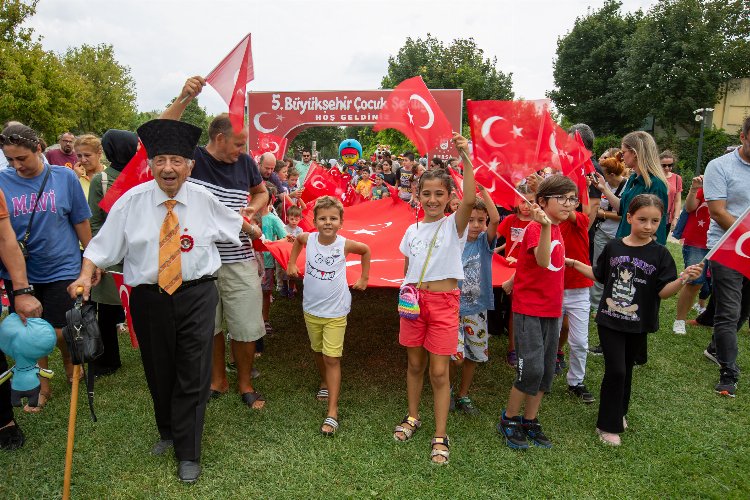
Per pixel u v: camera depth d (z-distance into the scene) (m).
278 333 5.39
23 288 2.91
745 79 27.50
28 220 3.50
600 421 3.44
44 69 20.23
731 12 28.27
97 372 4.24
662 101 29.09
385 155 13.84
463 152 3.05
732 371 4.11
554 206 3.15
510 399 3.37
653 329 3.36
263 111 11.10
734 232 3.36
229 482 2.90
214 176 3.57
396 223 6.61
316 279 3.57
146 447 3.23
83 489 2.83
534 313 3.23
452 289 3.23
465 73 29.06
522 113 3.63
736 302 4.11
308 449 3.23
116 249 2.89
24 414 3.60
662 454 3.26
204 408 3.05
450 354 3.20
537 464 3.13
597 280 3.54
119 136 4.11
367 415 3.70
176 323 2.92
